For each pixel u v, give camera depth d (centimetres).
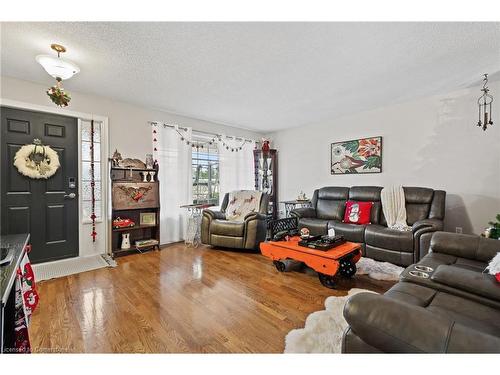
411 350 66
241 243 354
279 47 215
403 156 371
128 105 366
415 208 328
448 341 63
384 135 390
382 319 74
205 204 438
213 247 384
